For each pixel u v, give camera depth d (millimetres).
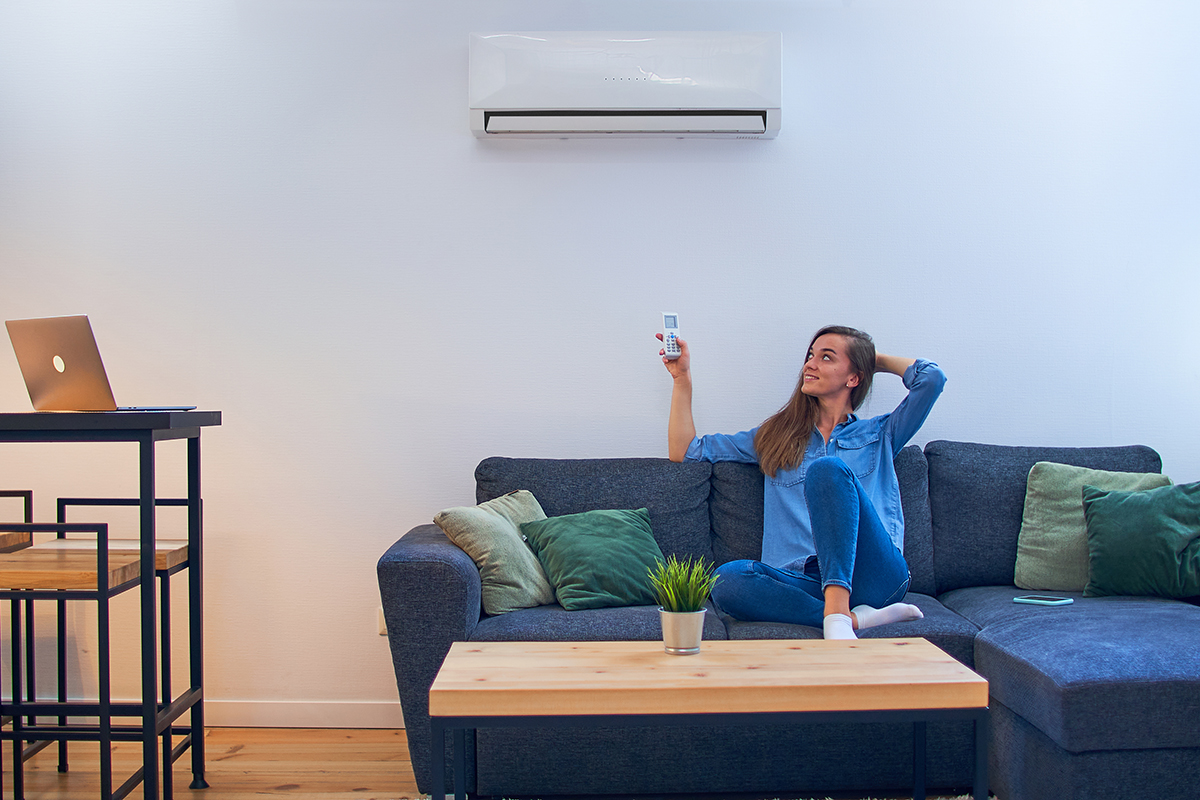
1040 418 2668
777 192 2656
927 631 1903
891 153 2664
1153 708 1533
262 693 2576
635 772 1890
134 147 2604
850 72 2658
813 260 2658
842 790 1919
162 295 2600
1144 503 2195
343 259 2617
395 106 2625
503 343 2635
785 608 1983
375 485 2607
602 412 2645
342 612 2586
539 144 2641
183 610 2582
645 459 2479
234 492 2588
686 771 1891
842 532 1890
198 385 2598
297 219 2615
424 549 1952
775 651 1550
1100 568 2168
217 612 2576
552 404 2641
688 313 2652
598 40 2518
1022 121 2668
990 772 1863
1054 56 2670
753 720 1345
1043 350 2666
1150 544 2127
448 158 2631
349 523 2602
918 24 2662
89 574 1756
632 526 2258
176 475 2586
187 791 2043
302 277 2613
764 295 2658
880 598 2033
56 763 2236
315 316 2611
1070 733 1531
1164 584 2109
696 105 2518
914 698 1359
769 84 2523
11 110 2598
